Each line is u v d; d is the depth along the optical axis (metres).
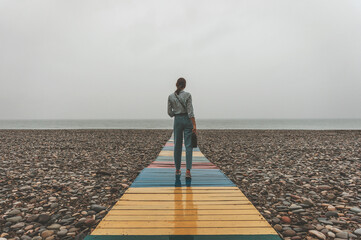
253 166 7.06
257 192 4.50
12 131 28.38
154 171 5.58
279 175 5.89
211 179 4.80
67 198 4.16
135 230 2.59
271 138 18.14
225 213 3.07
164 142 14.66
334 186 4.82
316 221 3.18
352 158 8.62
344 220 3.18
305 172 6.24
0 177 5.64
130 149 11.21
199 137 19.16
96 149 11.23
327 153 9.95
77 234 2.83
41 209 3.62
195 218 2.91
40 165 7.17
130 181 5.32
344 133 24.67
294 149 11.26
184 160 7.35
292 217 3.31
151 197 3.67
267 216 3.32
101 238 2.42
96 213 3.49
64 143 14.10
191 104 4.51
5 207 3.72
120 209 3.18
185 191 3.99
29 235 2.81
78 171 6.38
